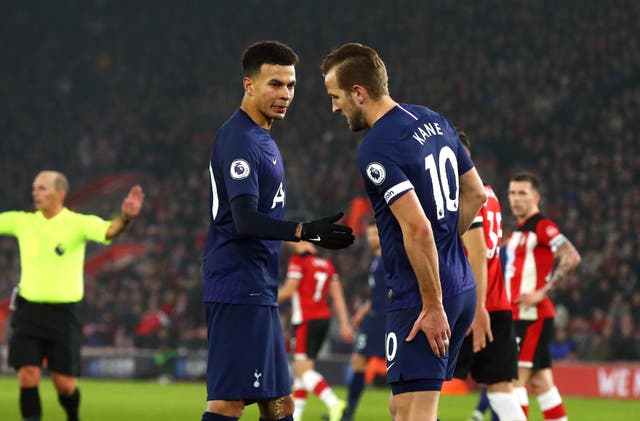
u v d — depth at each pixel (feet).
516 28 431.02
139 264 360.89
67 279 106.42
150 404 170.50
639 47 391.86
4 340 281.74
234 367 66.85
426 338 58.34
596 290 255.91
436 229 59.88
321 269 139.85
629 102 360.69
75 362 107.24
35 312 105.50
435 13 463.42
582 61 396.57
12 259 377.09
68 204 424.05
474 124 380.58
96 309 321.52
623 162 332.19
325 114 422.41
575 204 316.19
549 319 105.19
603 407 177.37
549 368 105.81
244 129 66.85
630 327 240.94
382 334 135.23
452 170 61.26
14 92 524.52
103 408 160.76
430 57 437.99
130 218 103.96
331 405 134.72
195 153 437.17
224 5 525.75
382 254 60.64
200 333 277.44
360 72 60.03
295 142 409.08
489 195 87.92
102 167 456.45
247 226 63.36
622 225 289.53
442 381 58.85
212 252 68.23
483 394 129.59
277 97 67.36
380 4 483.51
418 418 58.44
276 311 69.67
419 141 59.21
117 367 262.06
